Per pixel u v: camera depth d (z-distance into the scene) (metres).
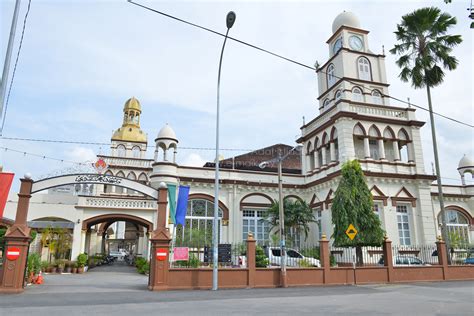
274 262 22.00
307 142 31.81
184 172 28.55
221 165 37.47
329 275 17.98
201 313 9.83
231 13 13.34
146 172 40.38
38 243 27.83
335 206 21.50
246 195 29.19
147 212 26.27
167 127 28.78
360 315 9.66
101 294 13.85
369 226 20.27
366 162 26.42
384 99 29.70
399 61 24.09
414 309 10.69
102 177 16.84
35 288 15.58
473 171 34.03
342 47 29.81
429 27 23.17
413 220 26.30
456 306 11.30
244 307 10.93
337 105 27.56
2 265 14.18
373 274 18.88
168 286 15.45
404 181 26.84
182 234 26.53
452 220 32.47
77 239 24.95
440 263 20.64
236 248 20.47
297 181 30.83
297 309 10.60
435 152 22.41
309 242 28.70
